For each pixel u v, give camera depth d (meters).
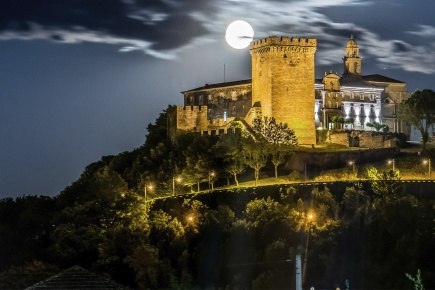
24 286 165.00
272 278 172.25
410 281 170.50
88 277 131.25
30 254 195.88
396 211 189.62
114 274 183.75
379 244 183.38
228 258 187.38
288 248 182.25
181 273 184.75
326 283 172.25
